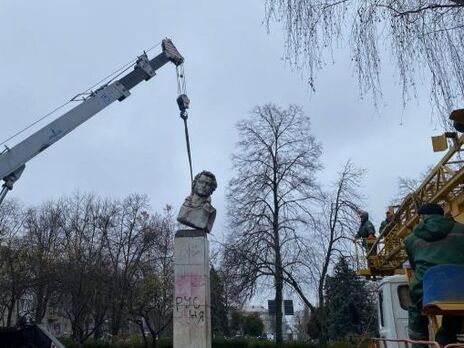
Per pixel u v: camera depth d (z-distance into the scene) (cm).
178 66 1898
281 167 3722
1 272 4391
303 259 3553
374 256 1443
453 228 650
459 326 636
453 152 846
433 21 784
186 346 1134
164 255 4647
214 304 4756
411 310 695
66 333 8175
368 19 805
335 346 4134
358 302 3869
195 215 1209
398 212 1212
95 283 4128
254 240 3547
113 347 4691
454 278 608
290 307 3059
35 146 1639
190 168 1513
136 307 4578
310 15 823
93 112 1755
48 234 4919
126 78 1831
